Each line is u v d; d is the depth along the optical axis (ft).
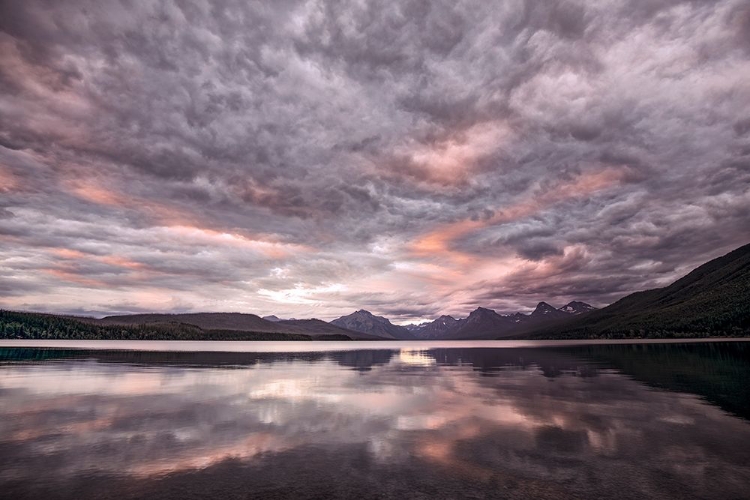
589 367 154.40
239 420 64.39
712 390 91.09
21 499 34.63
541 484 38.06
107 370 142.72
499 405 76.64
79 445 50.37
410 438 53.98
